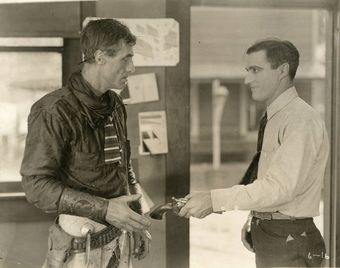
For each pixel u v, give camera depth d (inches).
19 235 124.6
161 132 127.6
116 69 91.6
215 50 505.0
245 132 602.5
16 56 123.2
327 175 131.1
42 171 87.0
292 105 102.8
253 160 109.3
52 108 88.0
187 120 128.0
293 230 100.6
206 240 216.5
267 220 102.0
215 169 490.3
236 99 602.9
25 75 123.8
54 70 124.3
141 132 127.2
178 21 125.8
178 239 128.2
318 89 405.1
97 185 92.5
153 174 128.2
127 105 126.5
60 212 87.5
